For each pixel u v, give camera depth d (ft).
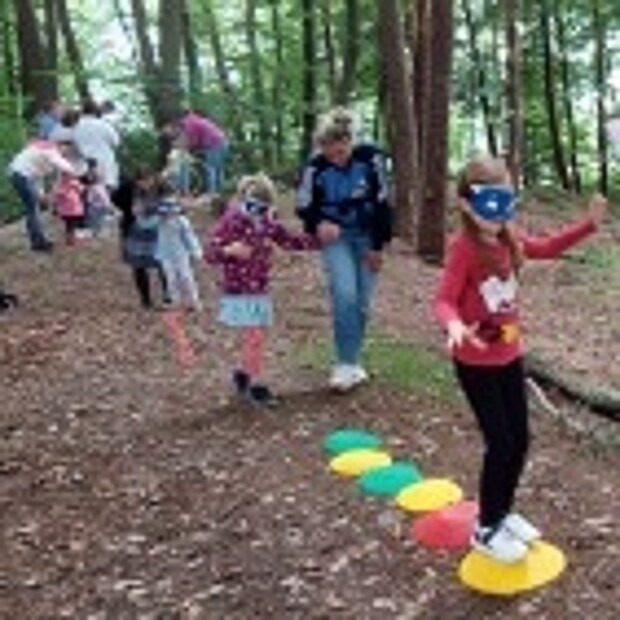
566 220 81.76
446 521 20.74
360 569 19.86
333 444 25.22
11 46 98.27
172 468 24.75
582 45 108.68
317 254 51.62
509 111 80.84
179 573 20.44
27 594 20.31
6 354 34.63
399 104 58.95
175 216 39.22
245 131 88.53
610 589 18.47
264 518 21.98
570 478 23.17
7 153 68.85
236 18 109.40
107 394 30.19
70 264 50.24
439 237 53.93
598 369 36.91
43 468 25.49
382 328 38.06
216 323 37.78
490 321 18.44
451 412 27.68
